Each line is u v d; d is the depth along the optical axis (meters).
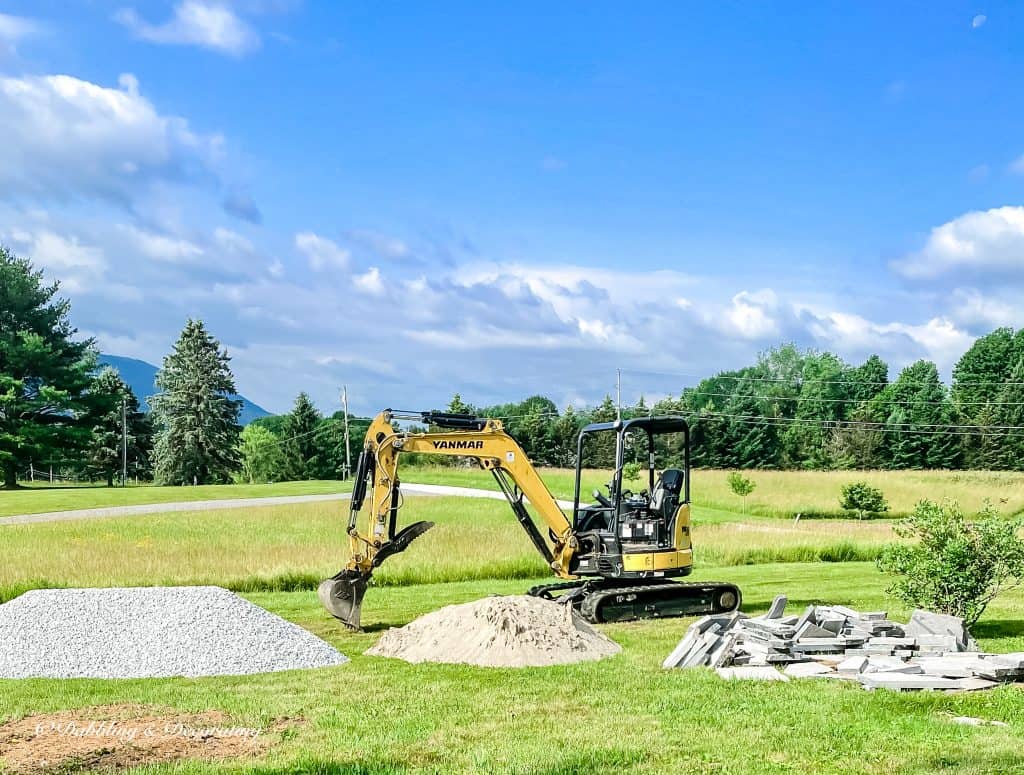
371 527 14.11
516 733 7.82
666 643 12.30
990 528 11.98
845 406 91.19
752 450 74.31
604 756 7.10
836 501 46.41
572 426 76.06
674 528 14.96
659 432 15.49
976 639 12.28
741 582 20.12
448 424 14.52
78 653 10.95
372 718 8.39
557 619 11.84
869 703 8.57
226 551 22.77
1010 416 75.12
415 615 15.65
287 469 81.38
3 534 27.30
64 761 7.12
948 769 6.72
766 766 6.86
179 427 76.06
